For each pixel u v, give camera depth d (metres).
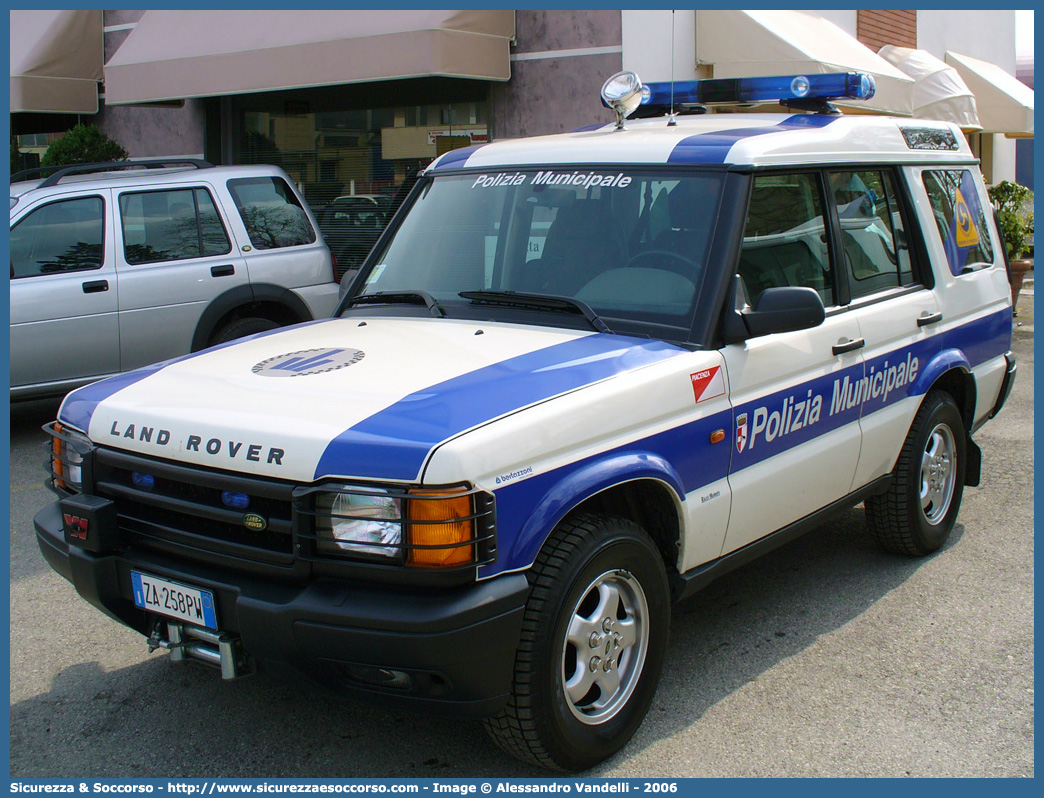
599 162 4.06
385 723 3.55
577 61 10.97
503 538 2.80
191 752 3.37
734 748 3.35
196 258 7.94
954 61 16.89
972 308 5.27
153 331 7.75
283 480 2.83
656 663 3.38
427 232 4.33
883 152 4.73
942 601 4.55
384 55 10.14
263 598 2.85
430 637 2.67
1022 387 9.57
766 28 10.41
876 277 4.59
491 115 11.43
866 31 14.52
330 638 2.74
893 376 4.55
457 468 2.69
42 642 4.24
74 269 7.54
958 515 5.78
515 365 3.24
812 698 3.68
